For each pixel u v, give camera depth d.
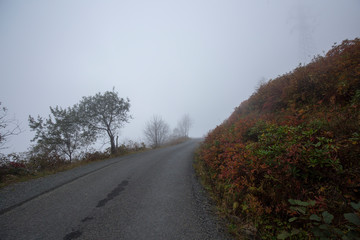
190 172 7.31
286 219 3.01
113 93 16.31
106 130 15.66
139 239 2.99
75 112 15.01
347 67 5.45
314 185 3.14
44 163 10.07
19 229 3.37
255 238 2.94
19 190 5.70
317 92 5.71
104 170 8.16
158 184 5.82
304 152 3.31
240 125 7.20
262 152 3.94
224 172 4.77
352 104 4.25
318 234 2.34
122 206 4.25
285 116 5.70
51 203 4.52
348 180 2.77
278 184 3.50
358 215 2.37
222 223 3.46
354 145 3.12
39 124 14.04
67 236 3.12
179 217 3.69
